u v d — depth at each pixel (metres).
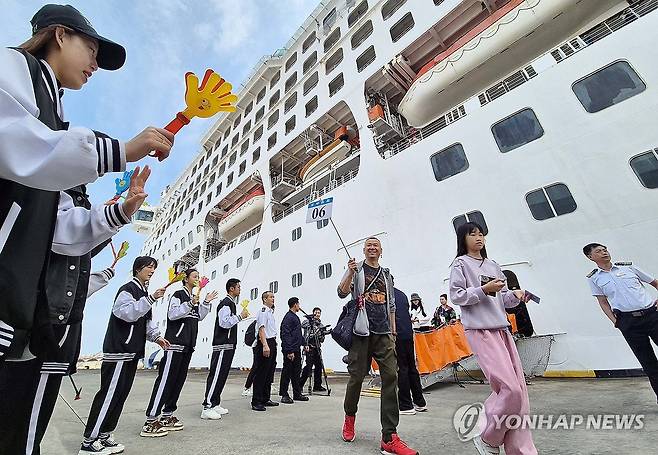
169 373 3.33
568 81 6.77
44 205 0.85
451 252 8.02
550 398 3.95
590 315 5.84
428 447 2.37
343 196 11.21
